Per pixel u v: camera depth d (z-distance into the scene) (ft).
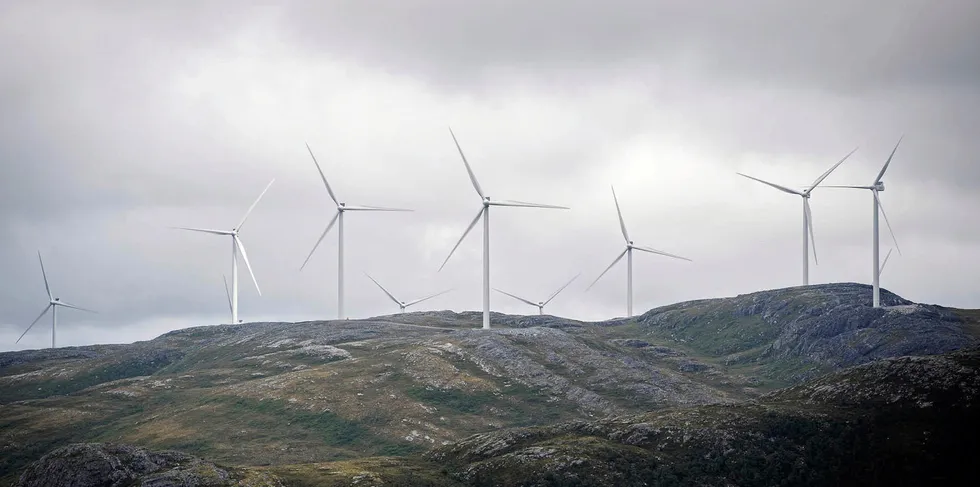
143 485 536.42
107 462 568.41
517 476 561.02
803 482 559.38
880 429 591.37
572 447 584.81
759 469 570.87
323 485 538.06
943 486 542.98
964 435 572.10
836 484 556.51
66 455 581.53
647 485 552.41
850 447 580.71
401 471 578.66
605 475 554.46
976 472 548.72
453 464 606.96
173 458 583.58
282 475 559.79
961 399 598.75
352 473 562.25
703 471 570.87
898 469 558.56
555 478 552.00
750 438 593.42
